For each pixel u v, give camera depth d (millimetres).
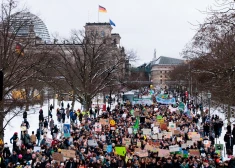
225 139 26312
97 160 20219
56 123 41281
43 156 20562
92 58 48719
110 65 60656
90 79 46938
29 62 32656
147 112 42344
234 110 41781
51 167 19188
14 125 39281
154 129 28859
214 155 21734
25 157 21281
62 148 23312
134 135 28281
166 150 22203
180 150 22859
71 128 33281
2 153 21469
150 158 21141
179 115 40156
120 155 22047
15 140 23609
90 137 25688
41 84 48125
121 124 33219
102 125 32250
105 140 26609
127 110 46688
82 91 47875
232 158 19609
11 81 26844
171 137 27328
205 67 36125
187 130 30016
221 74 20281
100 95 79562
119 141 26094
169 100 52938
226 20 16031
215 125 31234
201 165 20766
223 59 21672
